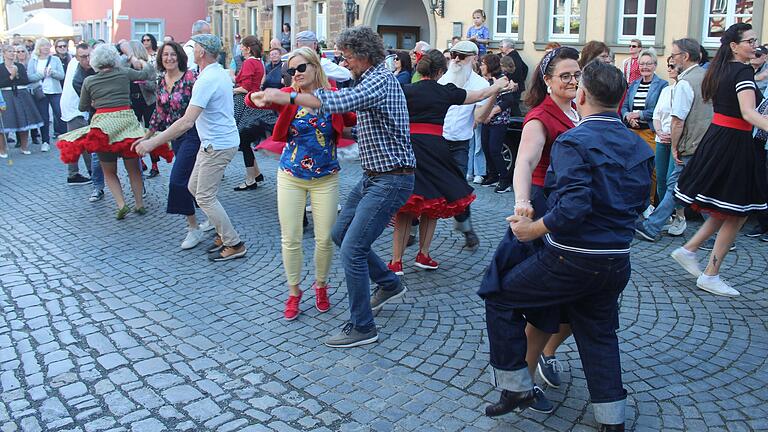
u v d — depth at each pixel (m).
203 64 5.91
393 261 5.83
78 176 9.69
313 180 4.78
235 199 8.61
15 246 6.84
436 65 5.49
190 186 6.25
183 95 7.06
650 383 4.00
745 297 5.36
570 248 3.12
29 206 8.45
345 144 4.92
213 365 4.31
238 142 6.19
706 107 6.49
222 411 3.79
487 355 4.38
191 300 5.38
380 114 4.22
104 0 30.02
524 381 3.41
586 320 3.33
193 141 6.46
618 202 3.10
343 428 3.60
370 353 4.43
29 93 12.34
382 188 4.34
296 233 4.87
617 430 3.29
